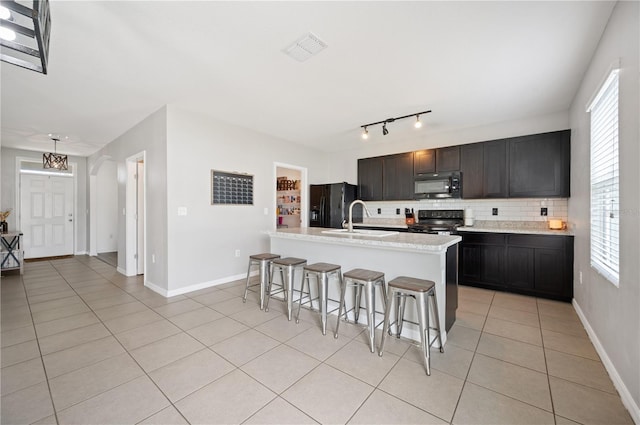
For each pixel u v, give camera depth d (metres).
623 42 1.66
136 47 2.18
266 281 3.14
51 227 6.29
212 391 1.70
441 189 4.33
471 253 3.85
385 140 5.05
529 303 3.21
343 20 1.88
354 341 2.33
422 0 1.69
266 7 1.75
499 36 2.05
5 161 5.56
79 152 6.05
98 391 1.70
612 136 1.93
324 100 3.22
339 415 1.51
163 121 3.44
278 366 1.96
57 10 1.75
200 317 2.82
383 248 2.48
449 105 3.38
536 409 1.55
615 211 1.87
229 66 2.47
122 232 4.75
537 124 3.75
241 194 4.24
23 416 1.49
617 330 1.75
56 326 2.61
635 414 1.45
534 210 3.87
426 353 1.89
